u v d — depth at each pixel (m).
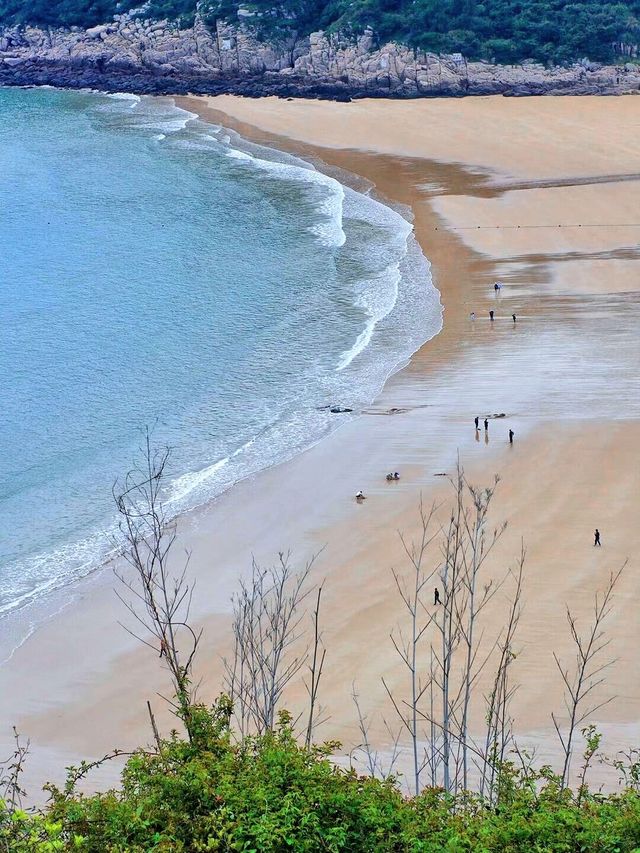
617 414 132.25
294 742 53.25
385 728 78.62
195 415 145.25
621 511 108.62
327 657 88.19
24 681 90.75
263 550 109.06
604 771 72.62
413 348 161.62
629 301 172.12
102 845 46.81
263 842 46.47
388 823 48.62
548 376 145.75
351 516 113.94
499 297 179.00
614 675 83.06
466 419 134.75
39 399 152.25
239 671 87.50
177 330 178.25
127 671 90.81
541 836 48.47
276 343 169.75
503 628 89.75
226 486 124.25
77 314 188.38
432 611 93.56
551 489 114.62
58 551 112.81
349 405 143.62
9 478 129.75
